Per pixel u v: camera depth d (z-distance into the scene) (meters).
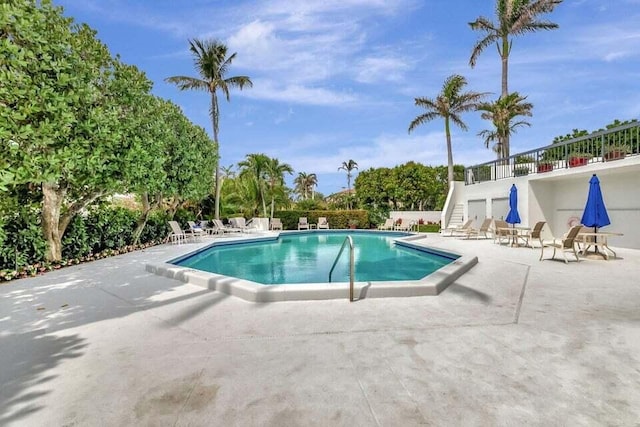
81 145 7.50
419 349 3.26
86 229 10.01
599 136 11.50
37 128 6.35
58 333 3.76
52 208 8.35
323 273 9.15
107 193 10.02
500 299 5.01
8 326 4.00
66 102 6.95
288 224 24.98
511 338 3.51
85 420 2.22
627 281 6.19
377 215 26.28
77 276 7.04
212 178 18.80
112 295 5.41
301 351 3.24
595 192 9.28
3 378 2.77
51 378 2.76
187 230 17.09
